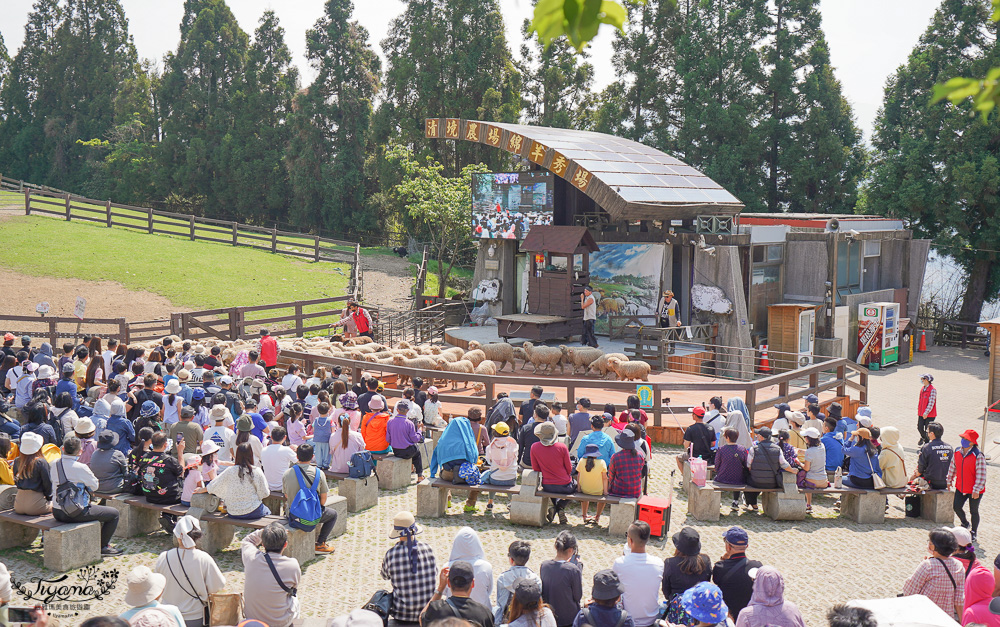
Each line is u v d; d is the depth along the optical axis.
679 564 6.97
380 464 12.54
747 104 45.06
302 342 20.34
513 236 27.48
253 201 59.22
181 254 35.84
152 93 80.31
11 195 49.69
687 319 25.50
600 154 25.62
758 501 12.91
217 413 10.73
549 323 23.14
